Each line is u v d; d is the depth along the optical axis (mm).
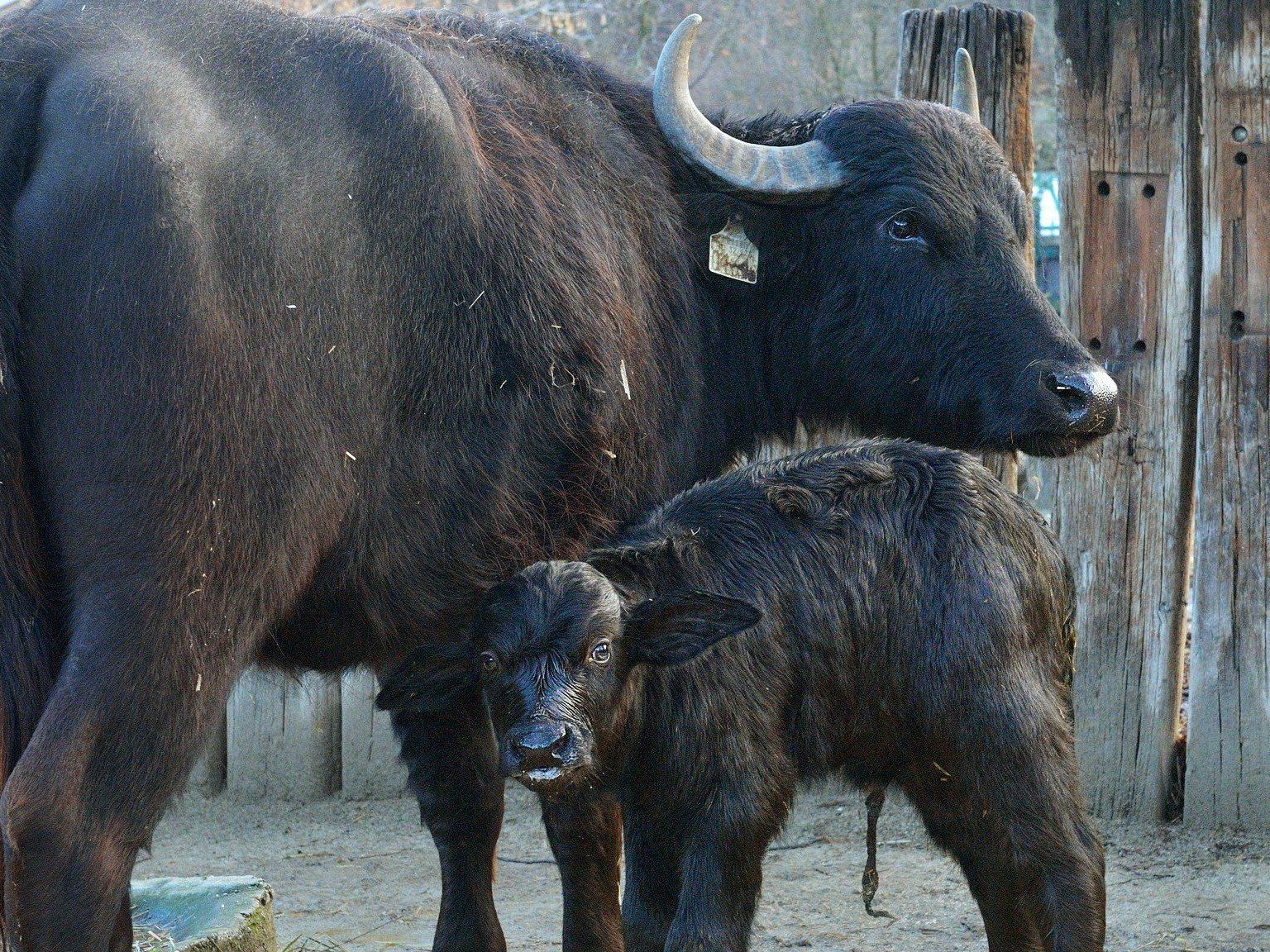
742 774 4984
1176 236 7746
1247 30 7559
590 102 6184
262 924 5980
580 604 4652
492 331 5270
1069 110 7871
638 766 5016
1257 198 7590
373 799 8969
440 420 5191
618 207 5992
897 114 6578
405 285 5051
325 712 8992
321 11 16125
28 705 4488
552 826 5289
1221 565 7688
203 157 4621
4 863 4461
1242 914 6566
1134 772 7898
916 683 5332
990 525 5426
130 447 4434
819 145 6617
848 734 5414
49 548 4527
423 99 5109
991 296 6438
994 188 6598
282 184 4762
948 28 8133
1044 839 5250
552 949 6582
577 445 5547
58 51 4676
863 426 6836
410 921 7012
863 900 5812
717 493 5453
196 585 4516
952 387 6492
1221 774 7730
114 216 4449
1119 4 7762
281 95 4883
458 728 5941
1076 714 7980
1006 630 5289
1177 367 7770
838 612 5273
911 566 5340
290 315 4746
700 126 6402
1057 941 5207
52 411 4469
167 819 8742
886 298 6547
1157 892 6883
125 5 4895
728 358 6746
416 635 5422
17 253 4449
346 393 4918
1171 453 7789
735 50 22156
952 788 5426
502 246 5301
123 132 4496
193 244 4523
